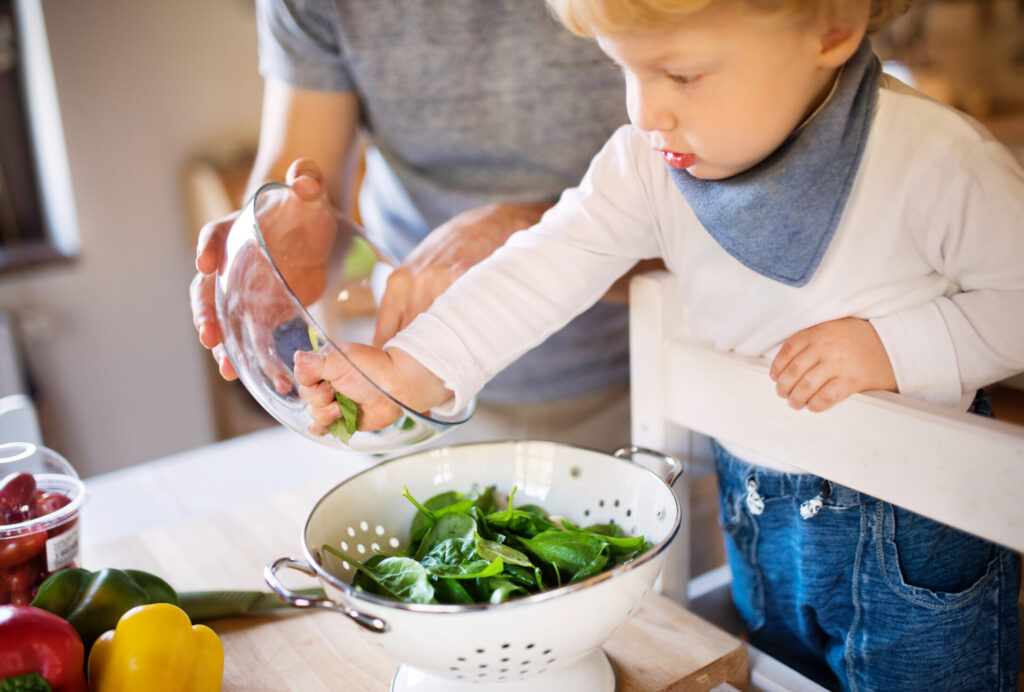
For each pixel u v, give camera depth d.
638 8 0.54
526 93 0.99
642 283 0.80
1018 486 0.57
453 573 0.64
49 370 2.38
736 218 0.68
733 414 0.75
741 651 0.72
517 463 0.78
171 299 2.51
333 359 0.59
